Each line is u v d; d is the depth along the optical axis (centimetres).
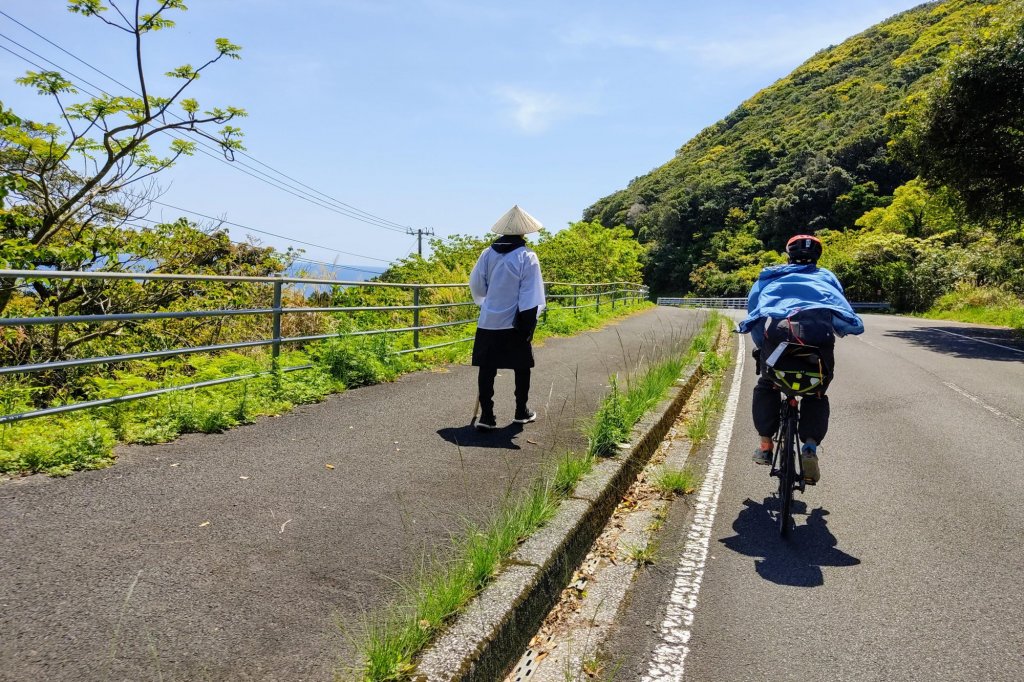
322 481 429
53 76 793
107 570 292
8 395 521
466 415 638
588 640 293
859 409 792
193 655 235
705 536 411
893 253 4128
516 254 572
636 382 746
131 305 952
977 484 510
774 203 8294
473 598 279
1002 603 324
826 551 388
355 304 1181
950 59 2047
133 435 492
